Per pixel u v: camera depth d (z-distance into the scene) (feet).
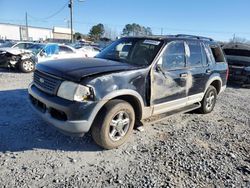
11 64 39.45
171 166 12.55
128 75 13.51
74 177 11.12
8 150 12.96
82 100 12.03
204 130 17.78
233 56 38.96
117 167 12.15
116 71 13.21
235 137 16.97
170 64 16.01
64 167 11.84
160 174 11.78
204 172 12.22
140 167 12.28
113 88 12.80
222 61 22.16
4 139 14.05
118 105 13.10
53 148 13.48
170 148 14.48
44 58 41.57
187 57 17.52
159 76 15.07
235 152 14.65
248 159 13.88
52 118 12.69
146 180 11.24
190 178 11.65
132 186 10.78
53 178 10.94
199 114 21.38
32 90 14.28
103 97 12.44
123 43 17.15
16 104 20.35
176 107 17.08
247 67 36.70
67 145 13.88
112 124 13.28
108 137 13.20
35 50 43.24
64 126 12.19
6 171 11.17
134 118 14.24
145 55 15.42
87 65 13.65
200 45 19.13
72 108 11.94
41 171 11.37
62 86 12.39
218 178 11.82
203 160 13.35
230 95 31.12
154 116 16.55
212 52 20.67
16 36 216.13
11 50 40.09
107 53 17.04
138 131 16.49
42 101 13.07
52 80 12.92
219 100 27.68
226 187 11.19
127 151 13.78
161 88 15.33
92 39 226.99
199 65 18.69
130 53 16.02
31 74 39.19
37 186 10.33
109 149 13.73
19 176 10.89
